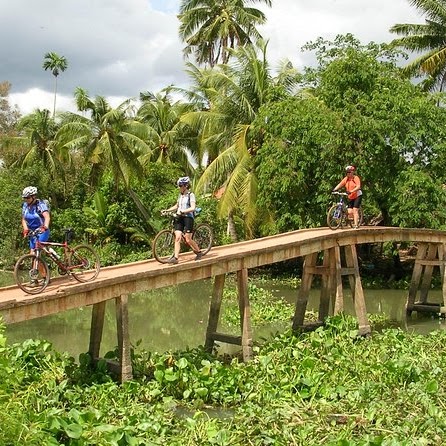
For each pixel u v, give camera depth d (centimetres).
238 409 1081
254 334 1848
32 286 1132
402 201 2609
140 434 901
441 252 2162
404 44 3247
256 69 2941
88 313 2295
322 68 2942
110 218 3581
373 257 3278
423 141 2678
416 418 970
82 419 877
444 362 1312
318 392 1131
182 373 1189
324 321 1719
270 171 2689
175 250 1368
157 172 3744
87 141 3572
